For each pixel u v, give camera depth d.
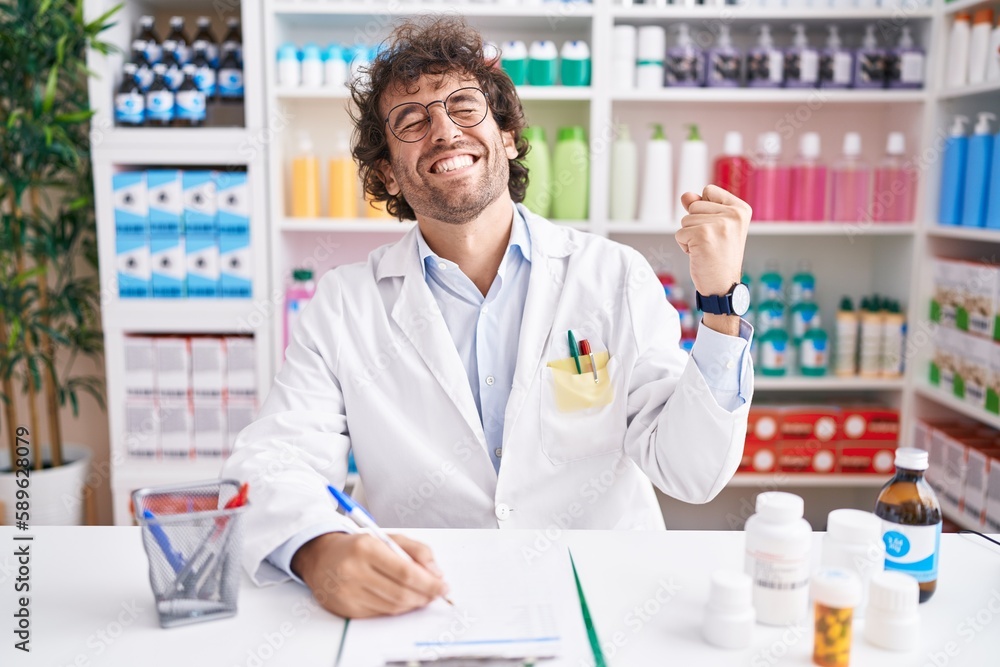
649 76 2.35
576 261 1.34
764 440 2.46
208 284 2.35
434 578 0.83
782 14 2.31
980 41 2.16
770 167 2.40
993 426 2.36
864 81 2.35
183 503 0.88
